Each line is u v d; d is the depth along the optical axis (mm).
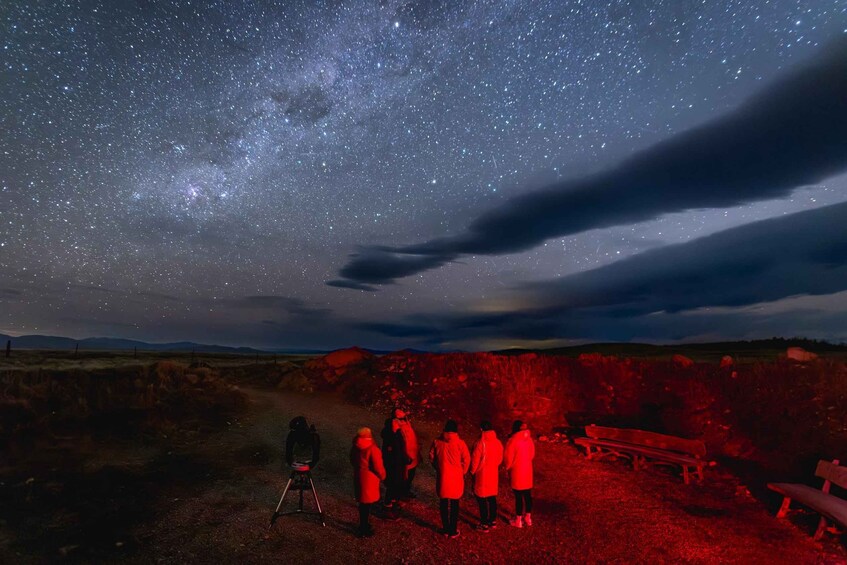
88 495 7469
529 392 17281
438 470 7043
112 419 11977
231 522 7051
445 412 16359
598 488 9648
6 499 6914
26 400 11734
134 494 7758
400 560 6172
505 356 21234
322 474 9867
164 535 6434
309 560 6047
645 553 6617
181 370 19953
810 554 6715
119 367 21078
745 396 14570
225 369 27188
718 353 32094
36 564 5359
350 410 17047
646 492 9438
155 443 10852
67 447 9648
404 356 22984
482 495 7309
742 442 12250
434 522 7578
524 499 7621
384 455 8062
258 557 6043
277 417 15289
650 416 15078
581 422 15414
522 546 6789
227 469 9648
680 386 16375
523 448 7613
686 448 10758
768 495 9258
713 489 9664
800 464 10531
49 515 6621
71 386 14305
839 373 14656
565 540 7031
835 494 9266
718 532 7441
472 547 6691
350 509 7969
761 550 6816
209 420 13766
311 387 21375
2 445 9266
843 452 10430
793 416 12664
